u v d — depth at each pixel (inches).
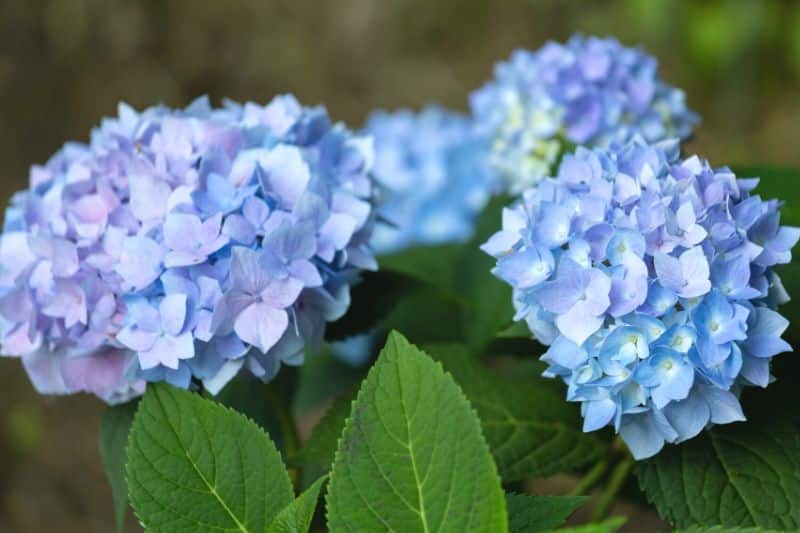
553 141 42.5
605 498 36.3
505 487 38.7
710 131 116.0
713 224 31.8
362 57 125.7
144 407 30.8
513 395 36.6
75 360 35.4
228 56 126.0
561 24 125.0
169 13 125.8
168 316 33.4
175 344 33.6
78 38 122.1
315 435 34.8
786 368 34.5
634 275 31.2
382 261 44.5
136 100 121.2
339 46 126.3
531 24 126.3
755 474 33.1
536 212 32.8
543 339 32.8
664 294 31.1
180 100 122.5
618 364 31.5
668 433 31.9
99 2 123.2
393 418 28.2
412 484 28.0
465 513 27.8
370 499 28.0
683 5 116.6
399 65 125.0
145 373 34.3
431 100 122.3
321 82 124.8
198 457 30.6
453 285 41.9
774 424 33.7
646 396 31.7
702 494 33.0
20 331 35.7
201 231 33.7
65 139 117.4
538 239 32.3
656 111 41.4
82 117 119.0
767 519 32.6
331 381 47.4
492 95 45.7
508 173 44.6
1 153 115.4
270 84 125.1
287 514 29.2
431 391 28.2
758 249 31.7
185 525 30.2
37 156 115.9
